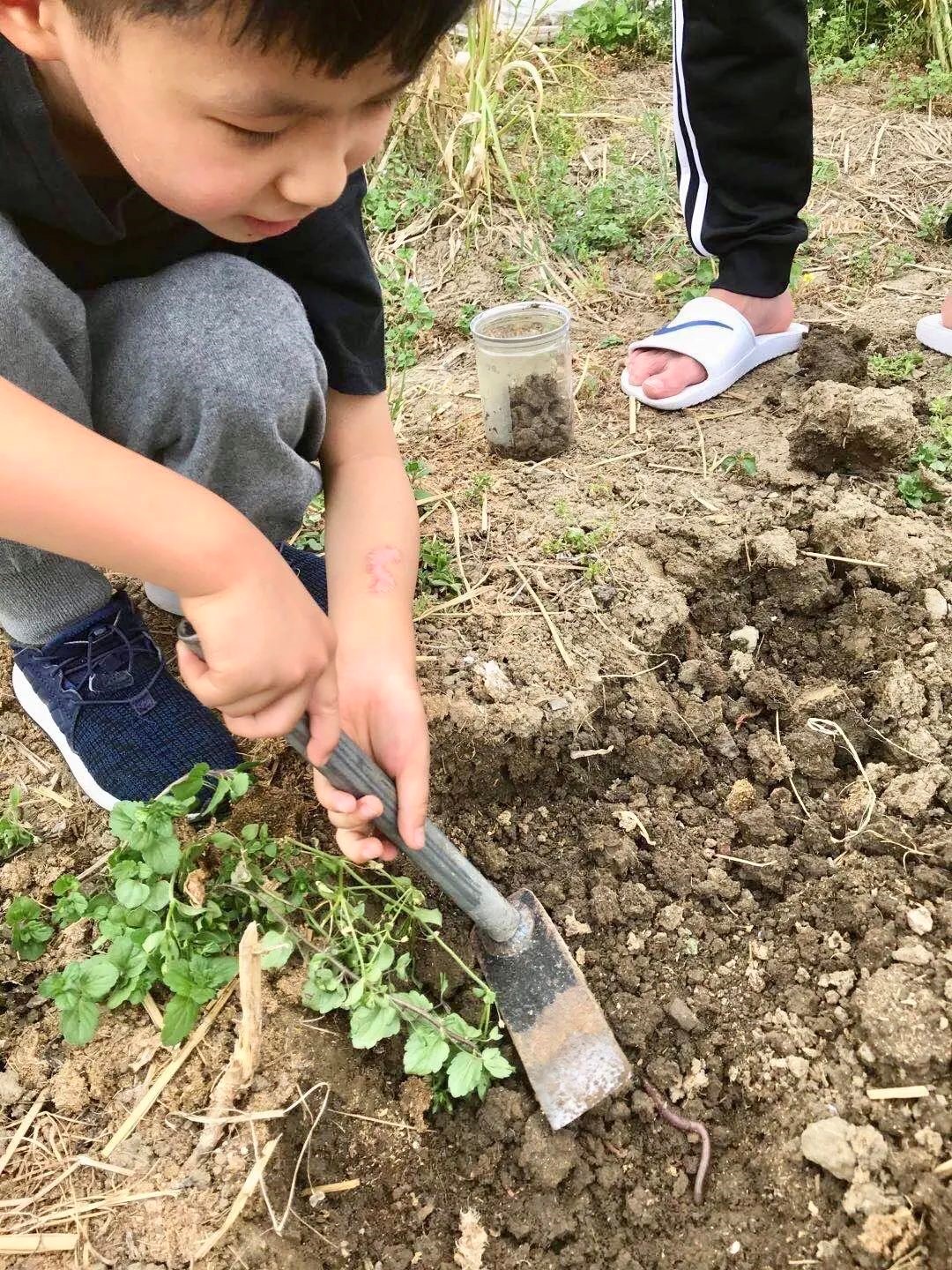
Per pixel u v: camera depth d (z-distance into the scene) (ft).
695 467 7.71
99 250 5.12
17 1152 4.54
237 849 5.15
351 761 4.16
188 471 5.41
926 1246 4.30
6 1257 4.23
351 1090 4.87
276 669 3.66
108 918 5.01
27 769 6.16
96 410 5.32
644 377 8.54
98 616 5.93
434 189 11.62
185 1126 4.59
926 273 10.03
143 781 5.58
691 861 5.73
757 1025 5.15
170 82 3.26
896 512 7.16
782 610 6.80
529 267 10.57
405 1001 4.74
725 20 7.49
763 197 8.34
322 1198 4.60
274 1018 4.91
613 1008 5.26
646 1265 4.58
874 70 14.39
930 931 5.16
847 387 7.52
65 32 3.39
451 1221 4.68
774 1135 4.79
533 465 7.94
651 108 13.46
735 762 6.16
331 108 3.36
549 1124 4.85
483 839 5.85
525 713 5.88
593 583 6.75
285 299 5.27
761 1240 4.53
